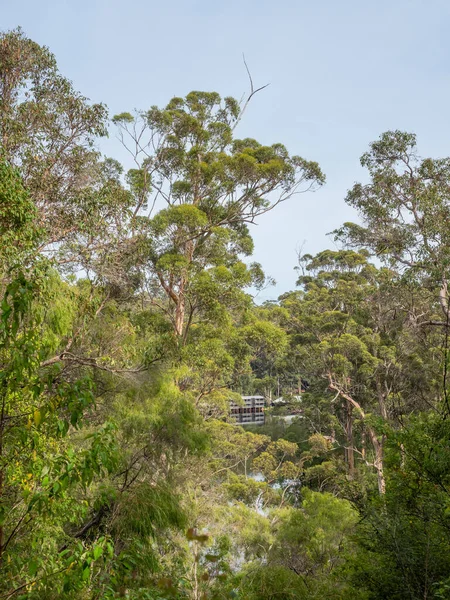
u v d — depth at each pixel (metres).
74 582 2.65
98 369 8.41
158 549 6.32
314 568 9.18
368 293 24.72
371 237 16.72
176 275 17.12
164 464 9.05
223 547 7.59
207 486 14.17
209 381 17.34
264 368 49.12
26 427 3.24
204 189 19.42
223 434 19.92
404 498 5.94
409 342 21.67
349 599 6.15
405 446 6.03
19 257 5.78
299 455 29.61
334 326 26.41
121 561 2.95
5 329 2.60
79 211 10.21
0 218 6.24
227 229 18.22
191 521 8.53
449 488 5.59
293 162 19.72
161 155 19.14
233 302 17.53
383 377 23.41
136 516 5.79
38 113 10.47
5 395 2.96
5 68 10.52
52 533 4.08
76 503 4.04
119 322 9.02
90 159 10.98
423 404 19.47
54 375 2.82
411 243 15.37
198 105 20.09
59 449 4.56
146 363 9.17
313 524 9.57
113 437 2.91
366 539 6.10
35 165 9.91
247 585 7.50
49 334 6.37
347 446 27.53
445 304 14.76
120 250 11.23
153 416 8.76
